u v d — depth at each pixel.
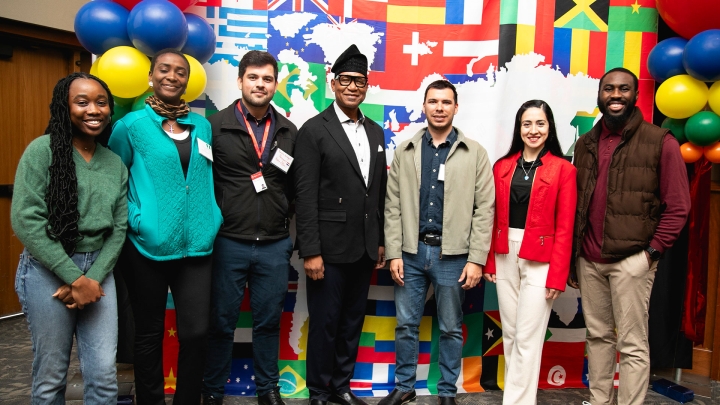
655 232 2.21
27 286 1.67
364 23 2.81
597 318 2.38
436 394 2.79
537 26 2.86
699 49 2.40
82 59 4.33
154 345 2.04
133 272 1.98
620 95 2.21
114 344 1.82
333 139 2.36
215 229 2.11
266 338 2.43
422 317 2.86
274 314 2.40
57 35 4.05
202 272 2.08
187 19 2.41
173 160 1.97
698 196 3.01
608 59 2.92
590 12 2.90
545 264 2.27
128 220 1.93
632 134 2.25
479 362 2.92
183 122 2.03
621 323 2.28
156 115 1.99
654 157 2.19
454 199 2.41
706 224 3.02
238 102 2.36
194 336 2.03
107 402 1.81
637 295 2.23
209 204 2.09
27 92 4.00
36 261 1.67
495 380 2.92
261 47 2.74
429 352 2.88
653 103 2.95
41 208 1.63
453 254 2.42
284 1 2.74
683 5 2.49
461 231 2.42
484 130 2.87
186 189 2.00
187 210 2.01
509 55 2.84
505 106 2.86
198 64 2.36
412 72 2.85
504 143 2.86
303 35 2.76
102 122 1.73
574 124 2.92
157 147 1.95
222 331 2.34
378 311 2.87
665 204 2.19
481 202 2.42
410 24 2.84
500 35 2.84
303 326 2.82
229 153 2.24
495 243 2.41
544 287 2.26
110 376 1.79
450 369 2.54
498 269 2.42
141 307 2.00
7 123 3.89
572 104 2.91
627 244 2.20
